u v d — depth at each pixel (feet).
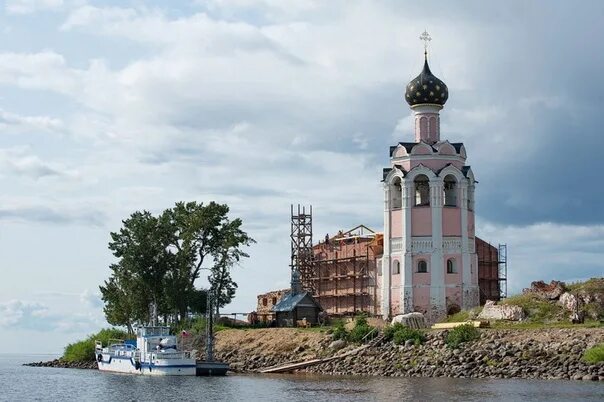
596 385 298.56
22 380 416.26
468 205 489.67
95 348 526.57
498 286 515.09
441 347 377.09
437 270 475.72
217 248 534.37
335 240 545.44
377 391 304.30
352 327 455.22
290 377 379.14
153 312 494.59
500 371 337.52
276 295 563.48
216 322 515.09
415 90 492.95
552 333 361.10
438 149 484.33
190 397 311.68
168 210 531.50
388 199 490.90
